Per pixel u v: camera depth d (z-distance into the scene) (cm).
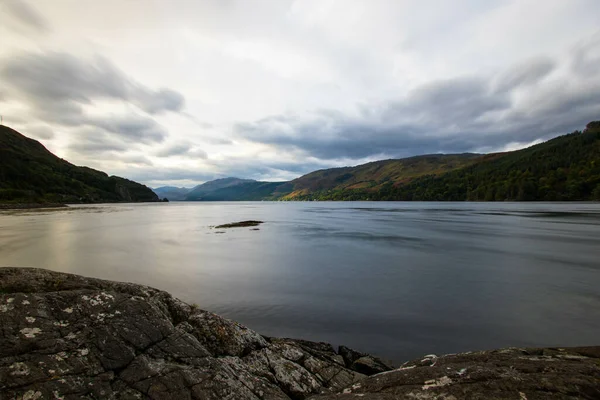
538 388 461
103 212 11138
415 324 1401
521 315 1502
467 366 564
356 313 1521
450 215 8838
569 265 2572
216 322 821
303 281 2089
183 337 638
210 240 4200
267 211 13550
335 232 5094
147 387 491
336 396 545
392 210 12356
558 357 602
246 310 1555
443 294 1819
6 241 3875
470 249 3362
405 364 726
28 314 553
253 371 718
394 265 2586
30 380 450
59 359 493
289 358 845
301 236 4597
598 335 1295
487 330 1341
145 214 10688
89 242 3912
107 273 2311
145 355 555
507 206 13512
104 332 568
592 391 445
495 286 1973
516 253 3109
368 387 568
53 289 686
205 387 526
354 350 1110
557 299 1728
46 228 5394
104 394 462
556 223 6066
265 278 2167
